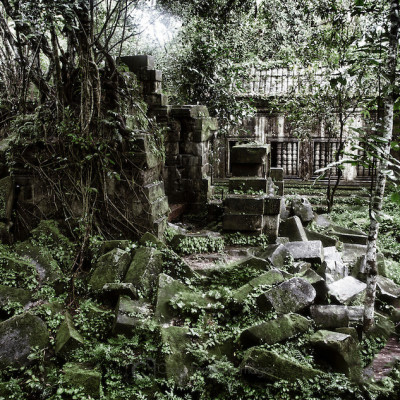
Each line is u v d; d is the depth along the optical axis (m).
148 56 8.85
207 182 9.61
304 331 5.55
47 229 7.05
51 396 4.57
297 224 8.43
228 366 5.03
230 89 12.08
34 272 6.24
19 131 7.27
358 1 6.44
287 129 14.64
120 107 7.16
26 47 8.86
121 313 5.50
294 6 14.51
